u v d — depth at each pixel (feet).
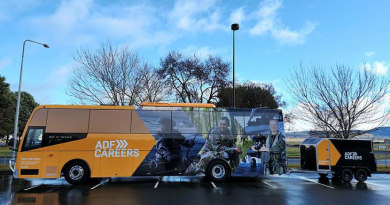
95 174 36.14
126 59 67.31
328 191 33.50
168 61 105.91
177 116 39.11
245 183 38.83
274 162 39.60
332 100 54.75
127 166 36.88
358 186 37.47
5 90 129.59
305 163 45.09
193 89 109.60
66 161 35.94
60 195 29.94
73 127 36.81
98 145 36.73
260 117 40.60
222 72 111.04
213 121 39.70
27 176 35.09
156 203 26.40
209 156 38.75
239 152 39.27
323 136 59.00
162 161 37.63
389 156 96.32
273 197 29.63
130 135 37.55
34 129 36.19
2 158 75.05
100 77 65.10
